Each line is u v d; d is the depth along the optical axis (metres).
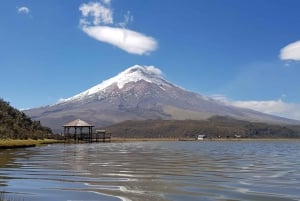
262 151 73.56
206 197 19.53
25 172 29.67
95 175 27.97
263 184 24.00
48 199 18.62
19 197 19.12
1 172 29.61
